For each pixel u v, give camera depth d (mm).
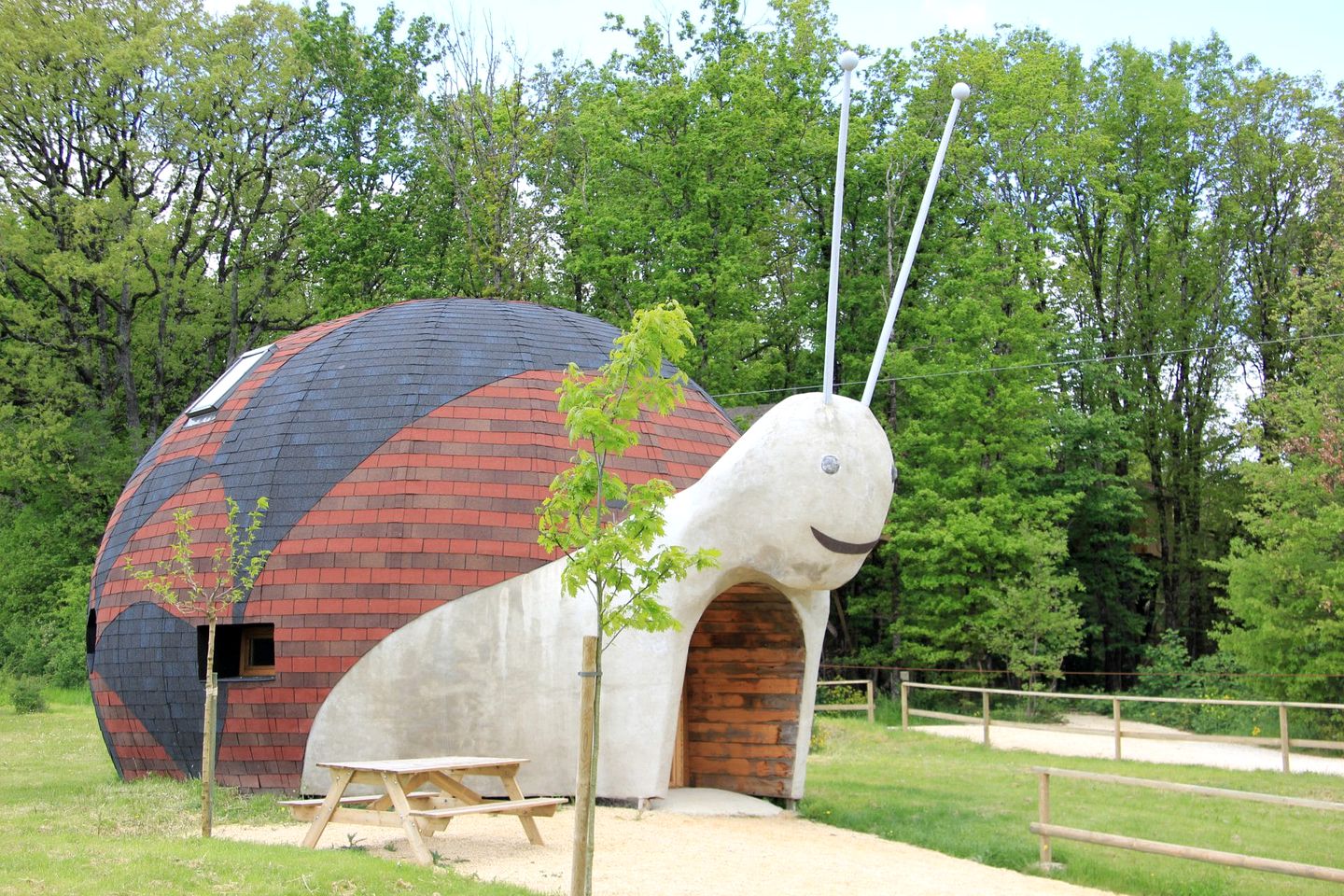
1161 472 43812
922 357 38594
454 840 12289
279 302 45188
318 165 44156
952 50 40781
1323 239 36156
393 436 15406
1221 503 43094
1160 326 43906
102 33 41438
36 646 38969
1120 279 44750
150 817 13297
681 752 15773
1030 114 39250
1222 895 11266
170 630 15797
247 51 43625
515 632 14547
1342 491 26688
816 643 15367
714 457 16703
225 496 15727
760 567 13953
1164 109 43375
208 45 43219
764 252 44281
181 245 44125
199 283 45031
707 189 35281
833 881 10984
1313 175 41938
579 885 8312
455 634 14523
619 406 8945
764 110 37344
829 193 41375
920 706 34406
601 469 8914
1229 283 44438
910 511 33531
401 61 44031
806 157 39062
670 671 14266
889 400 39188
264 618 14867
